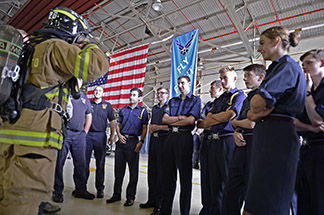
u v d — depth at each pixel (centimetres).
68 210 243
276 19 760
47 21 132
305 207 162
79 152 297
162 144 295
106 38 989
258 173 120
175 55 502
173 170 254
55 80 116
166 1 764
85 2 486
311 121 150
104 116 338
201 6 771
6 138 106
